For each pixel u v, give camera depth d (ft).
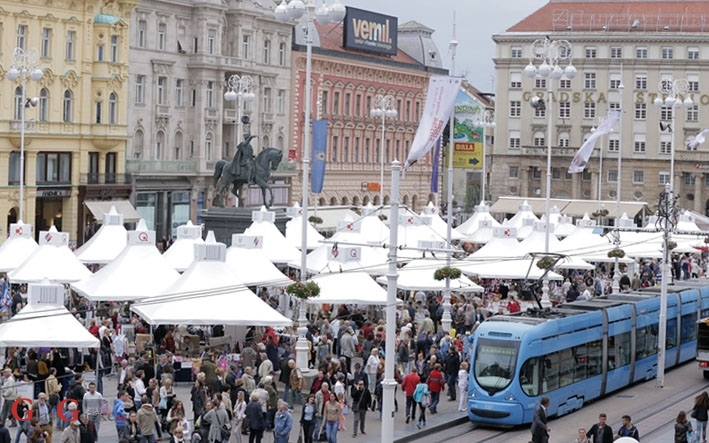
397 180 128.36
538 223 287.89
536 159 629.51
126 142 395.55
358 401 158.71
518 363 169.68
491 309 241.35
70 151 374.22
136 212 394.52
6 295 217.97
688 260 352.69
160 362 164.66
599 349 191.42
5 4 346.54
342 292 202.49
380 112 400.67
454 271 215.72
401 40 608.19
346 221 280.51
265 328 203.00
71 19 371.15
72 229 376.07
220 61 433.48
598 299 209.36
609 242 296.92
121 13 390.63
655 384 210.18
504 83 637.30
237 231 280.92
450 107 211.00
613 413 183.01
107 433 153.58
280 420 141.28
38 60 346.33
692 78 612.70
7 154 351.87
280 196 480.64
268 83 468.34
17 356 166.20
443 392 192.54
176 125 423.64
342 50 526.16
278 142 479.82
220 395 141.38
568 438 163.73
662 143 616.80
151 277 197.36
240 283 185.06
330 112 514.68
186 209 426.51
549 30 629.51
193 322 172.76
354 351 188.44
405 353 184.65
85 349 178.70
